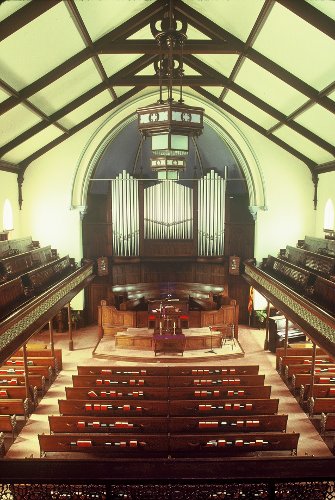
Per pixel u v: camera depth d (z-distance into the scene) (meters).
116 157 20.64
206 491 3.69
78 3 8.67
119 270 20.84
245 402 11.02
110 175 20.86
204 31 11.40
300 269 13.44
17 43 8.72
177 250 20.62
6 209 17.58
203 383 12.34
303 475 3.43
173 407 10.98
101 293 21.02
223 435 9.61
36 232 19.59
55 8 8.26
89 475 3.41
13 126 13.15
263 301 20.48
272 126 16.86
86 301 20.98
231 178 20.88
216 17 10.53
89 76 12.77
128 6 9.90
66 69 10.81
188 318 18.39
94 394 11.68
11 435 11.26
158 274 21.42
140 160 20.95
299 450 10.53
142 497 3.73
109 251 20.42
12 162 17.84
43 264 16.27
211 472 3.46
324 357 14.79
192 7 10.66
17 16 7.72
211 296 19.97
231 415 11.03
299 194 19.61
